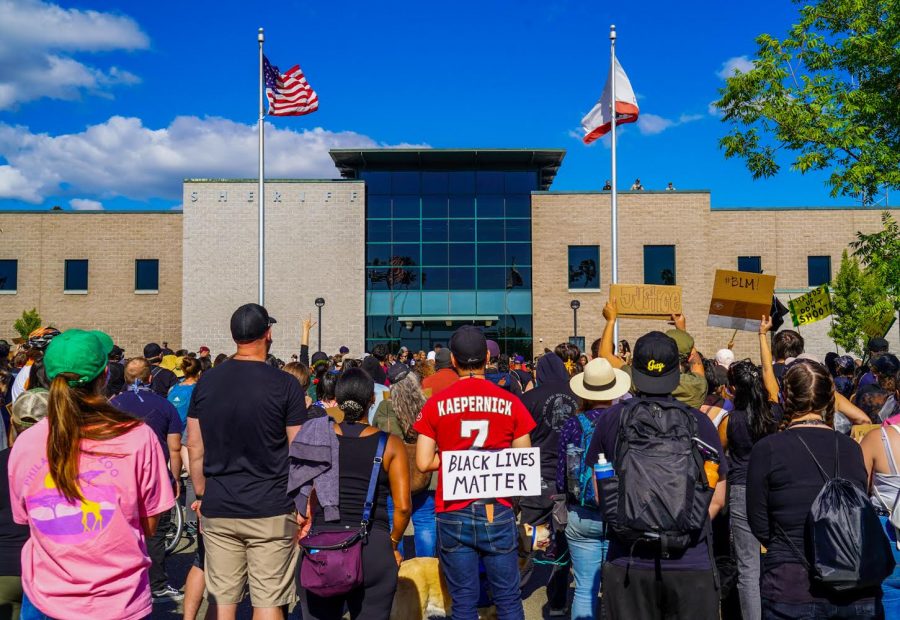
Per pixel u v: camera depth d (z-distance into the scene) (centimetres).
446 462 437
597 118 2150
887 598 380
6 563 372
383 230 3044
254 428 442
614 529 357
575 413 592
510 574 443
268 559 443
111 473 309
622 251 3003
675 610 360
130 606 309
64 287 3102
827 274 3119
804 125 1620
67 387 312
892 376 631
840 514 334
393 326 3019
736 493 514
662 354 386
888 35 1571
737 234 3122
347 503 422
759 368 562
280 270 2959
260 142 2231
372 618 421
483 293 3034
